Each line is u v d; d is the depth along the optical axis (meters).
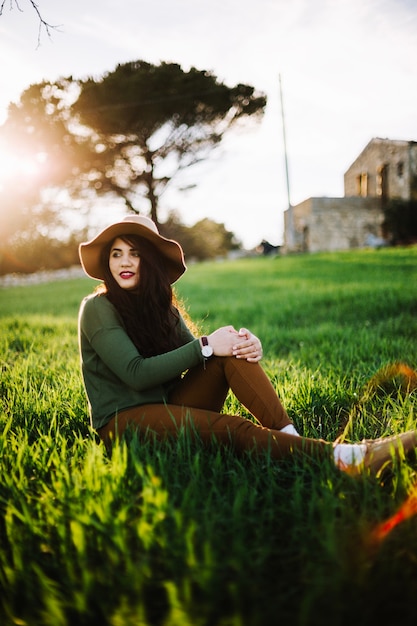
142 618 1.36
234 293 11.51
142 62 30.17
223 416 2.29
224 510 1.86
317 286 11.40
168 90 28.36
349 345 4.89
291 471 2.13
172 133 30.20
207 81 28.86
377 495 1.83
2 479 2.13
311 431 2.82
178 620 1.33
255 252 44.91
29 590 1.56
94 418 2.44
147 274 2.56
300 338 5.70
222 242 60.12
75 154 29.06
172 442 2.29
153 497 1.76
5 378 4.00
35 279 34.06
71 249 41.06
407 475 1.93
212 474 2.17
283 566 1.63
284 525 1.84
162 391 2.52
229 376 2.40
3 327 7.37
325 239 32.03
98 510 1.76
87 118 28.20
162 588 1.54
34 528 1.77
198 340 2.40
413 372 3.62
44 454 2.28
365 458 2.05
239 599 1.38
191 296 11.30
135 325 2.54
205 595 1.44
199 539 1.66
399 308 7.35
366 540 1.63
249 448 2.21
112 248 2.56
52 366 4.50
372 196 28.75
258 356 2.40
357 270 15.36
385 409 3.02
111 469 2.01
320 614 1.38
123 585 1.51
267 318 7.44
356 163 28.98
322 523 1.69
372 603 1.41
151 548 1.63
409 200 27.08
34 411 3.04
